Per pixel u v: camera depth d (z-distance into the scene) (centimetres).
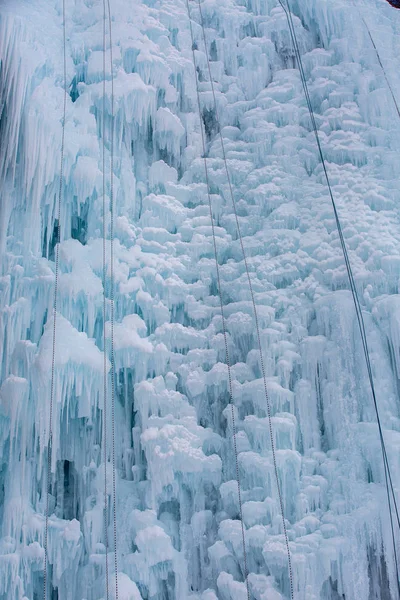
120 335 692
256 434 673
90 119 781
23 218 726
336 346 705
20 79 742
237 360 725
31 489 645
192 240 780
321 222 774
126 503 660
